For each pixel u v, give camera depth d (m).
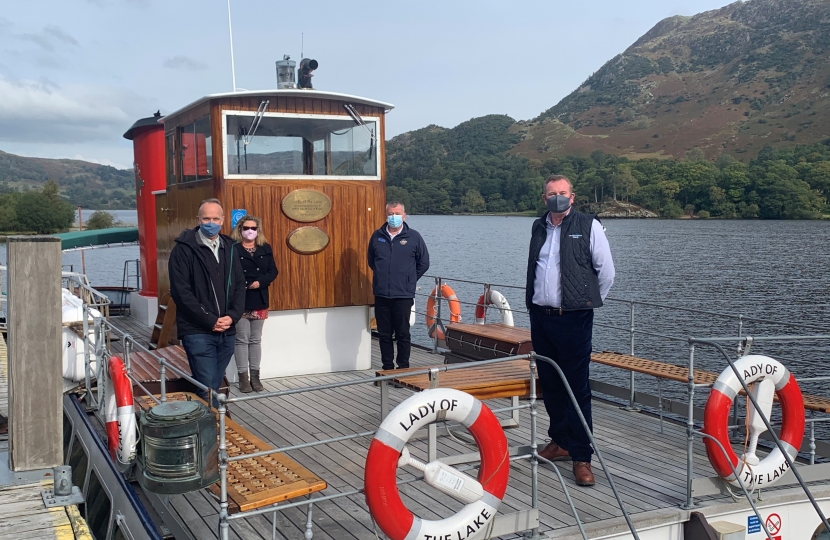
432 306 10.10
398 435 3.84
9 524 4.43
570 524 4.43
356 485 5.14
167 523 4.71
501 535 4.16
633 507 4.69
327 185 7.93
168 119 8.80
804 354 18.44
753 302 28.08
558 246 5.01
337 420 6.59
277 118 7.66
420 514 4.62
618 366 6.88
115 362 5.16
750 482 4.75
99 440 6.01
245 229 6.92
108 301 7.71
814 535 4.98
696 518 4.60
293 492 3.86
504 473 4.05
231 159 7.51
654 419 6.86
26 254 5.14
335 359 8.25
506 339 7.57
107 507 5.42
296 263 7.87
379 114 8.18
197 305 5.34
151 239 11.30
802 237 63.19
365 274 8.22
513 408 4.42
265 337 7.93
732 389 4.77
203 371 5.48
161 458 4.01
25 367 5.14
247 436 4.73
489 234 73.81
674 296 29.80
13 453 5.18
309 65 8.20
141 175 11.32
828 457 5.91
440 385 5.45
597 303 4.95
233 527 4.49
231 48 7.82
